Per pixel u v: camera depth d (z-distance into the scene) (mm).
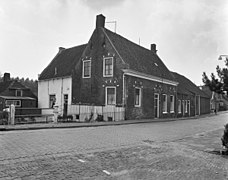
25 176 5105
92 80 24750
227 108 72938
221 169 6461
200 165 6785
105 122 19516
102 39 24500
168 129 15859
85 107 24031
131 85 23203
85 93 25250
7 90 35531
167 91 30250
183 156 7824
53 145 8367
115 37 25766
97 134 11875
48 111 29812
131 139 10789
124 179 5297
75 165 6121
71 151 7586
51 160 6434
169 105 30594
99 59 24422
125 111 22188
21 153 6988
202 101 45406
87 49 25656
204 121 25375
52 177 5141
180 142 10680
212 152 8602
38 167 5770
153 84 27062
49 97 30266
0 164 5859
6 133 11367
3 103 33375
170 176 5656
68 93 27531
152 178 5449
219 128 17516
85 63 25625
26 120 20031
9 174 5184
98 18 25281
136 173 5766
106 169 5961
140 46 31141
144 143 9953
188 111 37188
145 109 25297
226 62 10664
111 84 23234
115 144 9320
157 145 9656
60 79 28781
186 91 37531
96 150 8008
